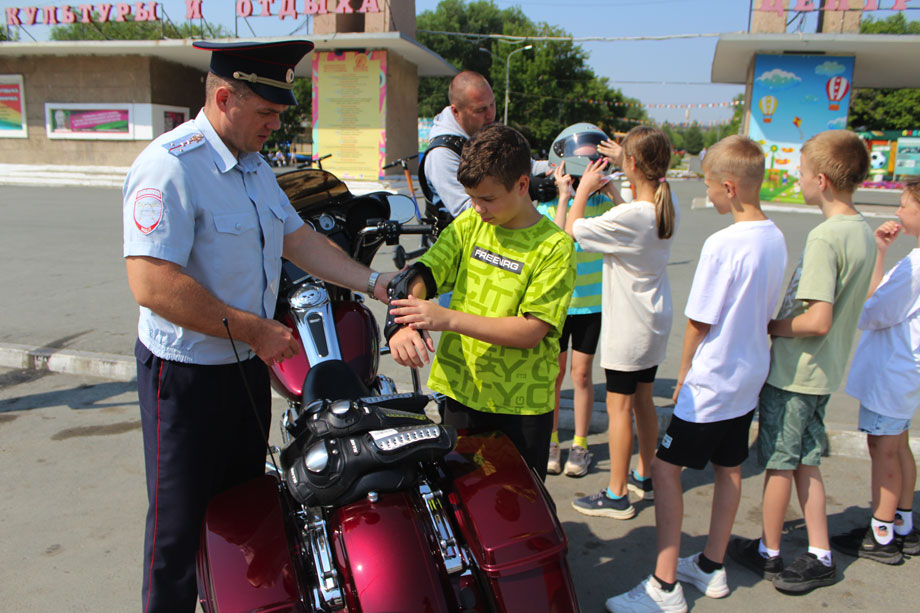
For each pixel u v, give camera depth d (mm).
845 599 2783
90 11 21875
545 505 1963
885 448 2980
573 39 23094
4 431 4262
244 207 2195
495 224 2223
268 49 2070
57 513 3355
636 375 3316
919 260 2842
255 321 2074
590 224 3100
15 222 12547
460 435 2309
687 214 16781
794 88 19875
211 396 2229
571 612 1827
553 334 2258
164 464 2232
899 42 18047
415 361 2061
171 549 2270
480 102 3225
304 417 2025
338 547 1847
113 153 22500
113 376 5180
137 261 1980
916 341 2865
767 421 2801
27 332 5926
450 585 1879
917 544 3115
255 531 1926
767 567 2898
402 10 21188
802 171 2768
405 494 1918
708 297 2529
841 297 2652
